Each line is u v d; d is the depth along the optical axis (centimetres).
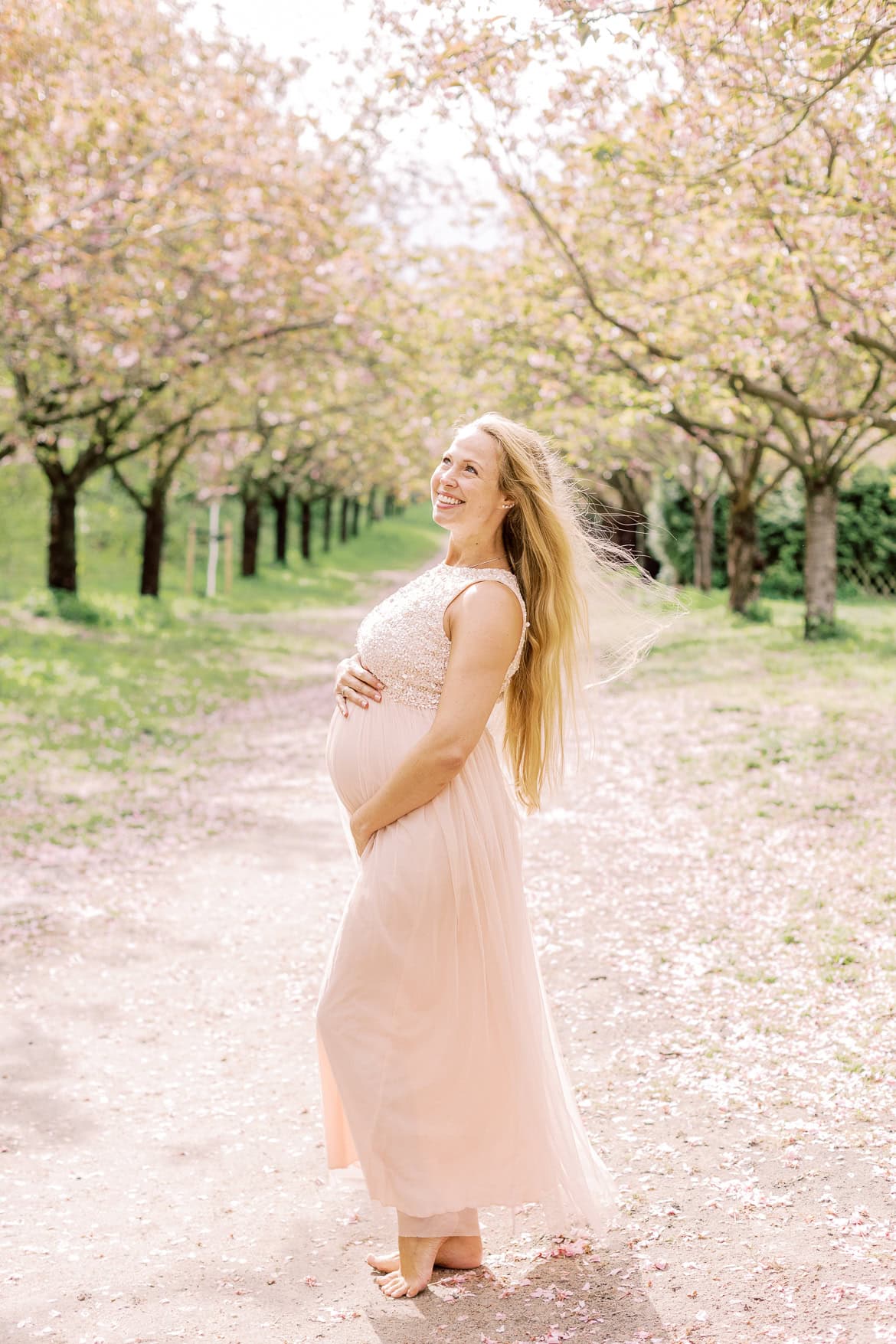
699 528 2752
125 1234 327
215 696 1506
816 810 774
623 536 2956
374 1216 334
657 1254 289
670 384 1210
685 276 1186
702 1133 357
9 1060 464
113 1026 500
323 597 3241
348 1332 266
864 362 1399
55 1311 282
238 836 848
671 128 916
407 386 1850
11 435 1753
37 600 2072
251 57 1378
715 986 487
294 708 1453
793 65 751
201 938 619
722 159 906
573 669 313
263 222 1427
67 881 725
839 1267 276
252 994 536
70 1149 387
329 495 4369
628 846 736
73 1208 345
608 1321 261
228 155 1335
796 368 1523
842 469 1684
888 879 610
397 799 276
